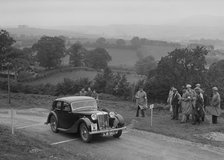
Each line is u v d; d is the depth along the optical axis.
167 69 46.59
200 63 47.03
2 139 14.01
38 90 50.12
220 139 16.84
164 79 45.66
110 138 17.36
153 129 18.92
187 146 15.74
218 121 21.12
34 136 17.52
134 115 24.75
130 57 133.12
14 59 66.38
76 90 49.66
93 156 14.09
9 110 29.86
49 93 49.22
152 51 137.00
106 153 14.66
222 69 58.91
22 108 31.45
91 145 16.03
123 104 32.72
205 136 17.38
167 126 19.73
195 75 46.06
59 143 16.38
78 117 17.09
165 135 17.86
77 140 17.02
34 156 12.35
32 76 74.94
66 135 18.14
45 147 14.18
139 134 18.14
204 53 48.72
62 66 99.94
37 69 91.38
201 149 15.27
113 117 17.20
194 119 19.94
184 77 46.06
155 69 48.22
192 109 19.94
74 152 14.43
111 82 48.62
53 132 18.91
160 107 27.52
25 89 50.28
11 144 13.50
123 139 17.12
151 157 14.10
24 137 15.28
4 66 66.06
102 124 16.70
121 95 46.56
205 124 19.88
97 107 18.23
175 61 47.06
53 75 81.56
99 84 49.59
